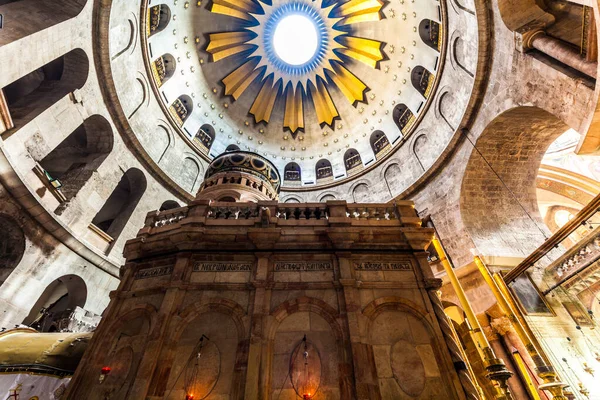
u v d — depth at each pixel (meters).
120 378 6.52
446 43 20.23
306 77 33.00
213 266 8.12
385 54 28.14
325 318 7.14
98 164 17.88
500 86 14.97
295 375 6.31
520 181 17.38
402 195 22.20
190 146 26.03
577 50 10.61
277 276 7.84
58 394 7.41
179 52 26.06
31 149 13.59
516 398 11.26
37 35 13.05
